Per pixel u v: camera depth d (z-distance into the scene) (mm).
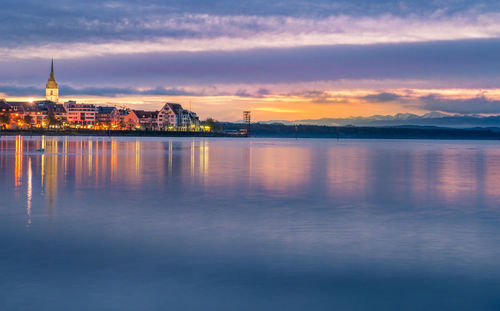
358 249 19781
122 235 21984
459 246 20328
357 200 33750
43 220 25312
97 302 14164
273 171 58344
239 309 13789
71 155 86750
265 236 21969
